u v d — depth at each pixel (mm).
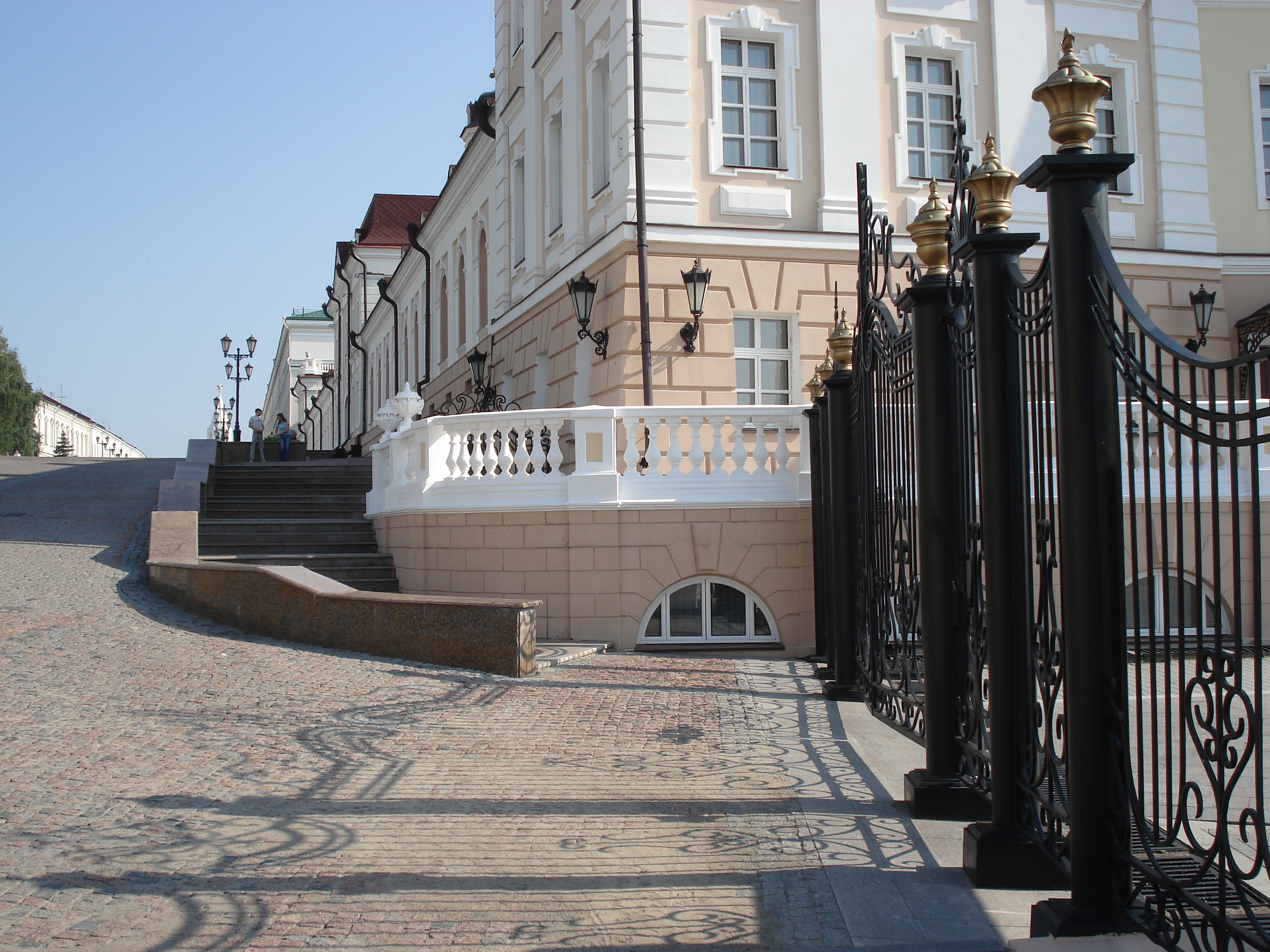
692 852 4746
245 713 7418
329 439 61344
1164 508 3199
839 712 7926
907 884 4297
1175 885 3182
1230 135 18062
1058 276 3662
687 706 8078
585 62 17297
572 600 11344
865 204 7762
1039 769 4223
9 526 15812
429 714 7562
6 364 73188
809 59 15773
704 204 15211
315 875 4473
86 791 5570
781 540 11391
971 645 5109
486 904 4160
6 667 8398
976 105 16516
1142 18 17594
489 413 12148
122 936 3836
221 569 11062
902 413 6547
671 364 14805
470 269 26797
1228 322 17484
